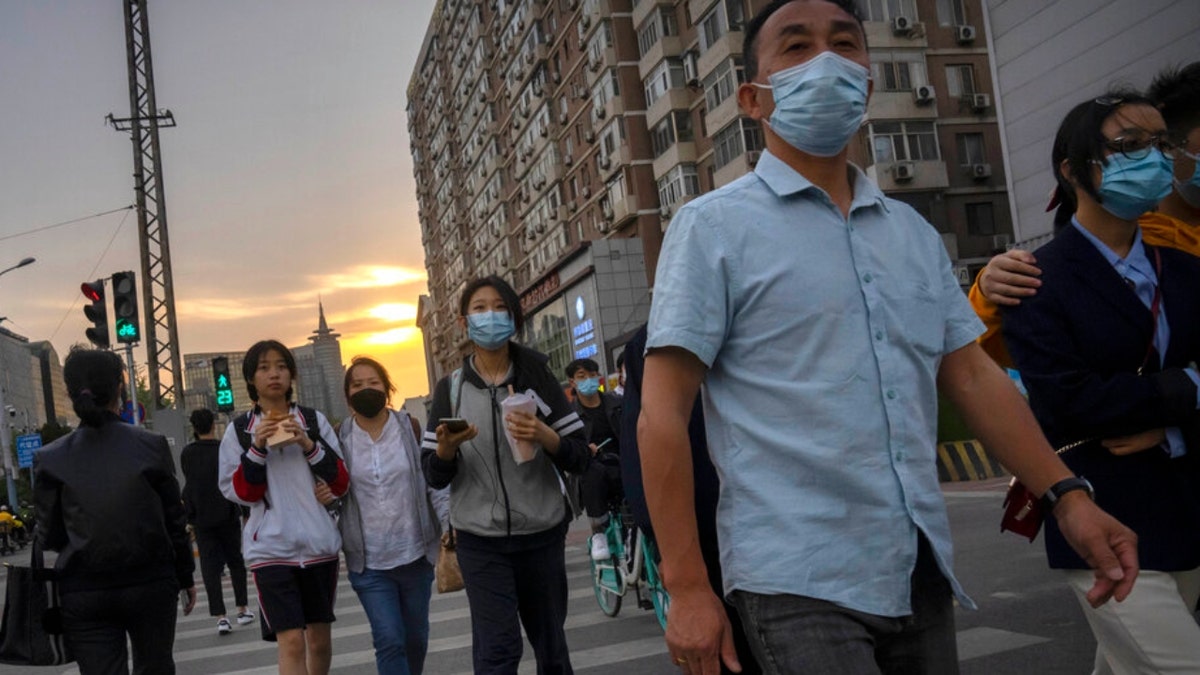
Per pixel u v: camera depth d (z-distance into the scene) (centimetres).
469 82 6531
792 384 184
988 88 3400
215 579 928
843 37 202
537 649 433
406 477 486
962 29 3359
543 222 5375
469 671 634
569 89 4866
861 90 197
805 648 176
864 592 178
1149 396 254
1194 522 258
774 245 189
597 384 779
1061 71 1702
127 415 1817
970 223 3328
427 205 8788
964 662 510
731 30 3378
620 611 792
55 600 414
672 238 195
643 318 4191
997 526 955
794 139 197
